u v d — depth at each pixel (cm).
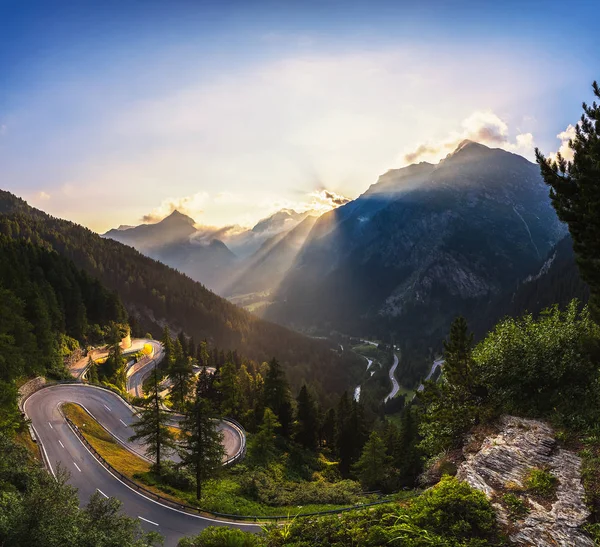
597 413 1362
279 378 7050
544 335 1772
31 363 6475
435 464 1755
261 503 3588
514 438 1429
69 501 1562
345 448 6281
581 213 1352
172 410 6650
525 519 1065
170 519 3095
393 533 1090
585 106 1391
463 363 1886
